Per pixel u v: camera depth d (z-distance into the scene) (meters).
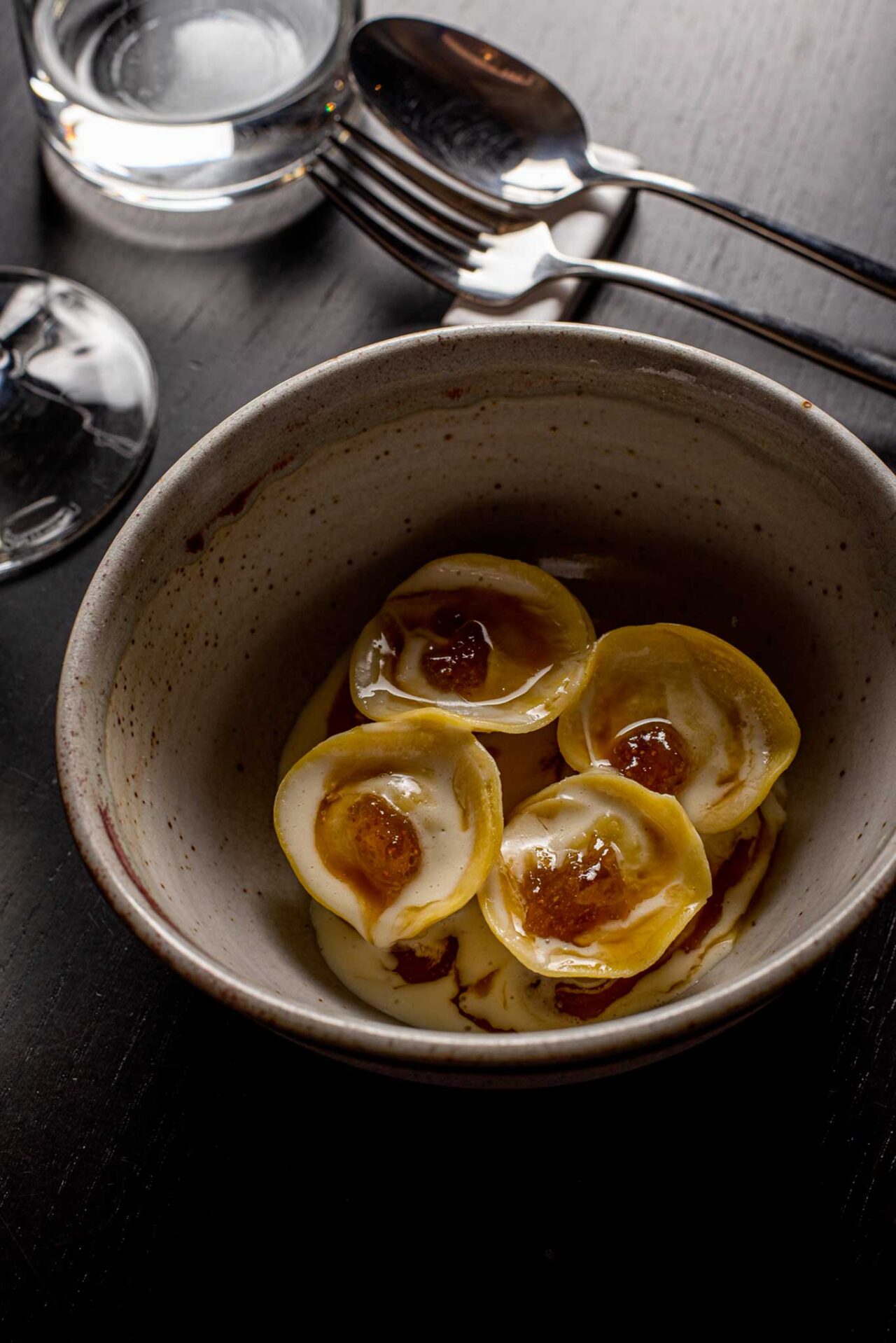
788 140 0.52
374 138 0.52
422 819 0.40
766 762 0.41
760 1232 0.40
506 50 0.53
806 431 0.40
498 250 0.49
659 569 0.44
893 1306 0.40
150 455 0.49
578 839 0.40
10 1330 0.40
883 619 0.40
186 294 0.51
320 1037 0.35
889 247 0.50
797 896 0.39
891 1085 0.41
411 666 0.42
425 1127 0.41
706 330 0.49
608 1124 0.41
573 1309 0.40
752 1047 0.42
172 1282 0.40
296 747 0.43
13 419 0.50
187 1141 0.42
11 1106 0.42
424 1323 0.40
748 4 0.54
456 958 0.40
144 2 0.53
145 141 0.51
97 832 0.37
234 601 0.42
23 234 0.52
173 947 0.36
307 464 0.41
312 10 0.53
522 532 0.44
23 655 0.47
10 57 0.55
